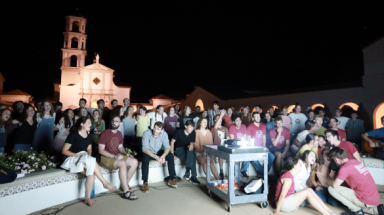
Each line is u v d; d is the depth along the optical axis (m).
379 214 3.69
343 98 10.39
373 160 5.59
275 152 5.72
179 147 5.67
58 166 4.57
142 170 4.93
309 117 7.41
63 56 34.66
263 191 4.05
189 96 27.92
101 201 4.30
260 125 6.07
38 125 5.30
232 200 3.86
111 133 4.75
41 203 3.88
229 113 8.32
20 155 4.39
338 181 3.82
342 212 3.89
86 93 32.62
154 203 4.25
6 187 3.43
